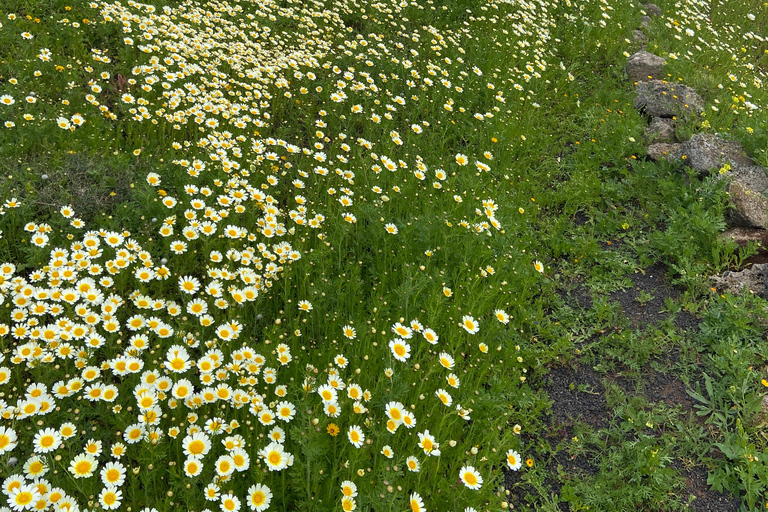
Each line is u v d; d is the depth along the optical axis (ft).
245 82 21.39
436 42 27.27
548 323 14.57
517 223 16.97
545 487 11.06
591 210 18.98
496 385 11.74
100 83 19.53
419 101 22.11
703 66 29.89
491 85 22.67
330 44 25.17
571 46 30.12
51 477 8.34
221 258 12.92
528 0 33.55
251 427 9.34
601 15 33.17
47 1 22.26
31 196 13.48
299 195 16.12
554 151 21.68
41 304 10.68
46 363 9.97
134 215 13.94
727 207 17.71
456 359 12.03
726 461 11.72
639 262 17.16
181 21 23.68
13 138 15.57
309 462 8.59
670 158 20.53
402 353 10.39
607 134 22.49
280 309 13.33
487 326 13.32
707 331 14.43
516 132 21.81
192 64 19.98
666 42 31.71
